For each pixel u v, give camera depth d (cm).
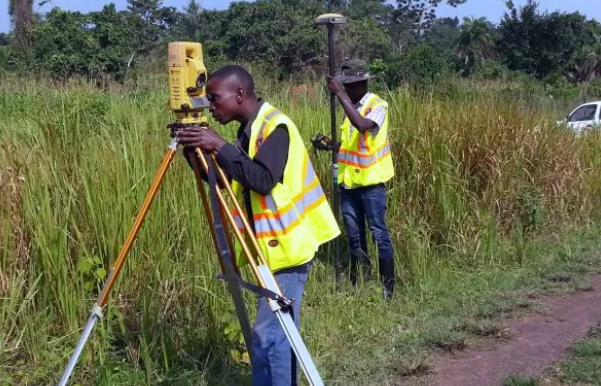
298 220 342
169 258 487
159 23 4675
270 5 3653
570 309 588
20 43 2450
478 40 5716
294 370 361
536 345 506
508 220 790
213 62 1609
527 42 5609
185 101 321
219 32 4141
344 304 559
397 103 745
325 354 478
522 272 685
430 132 723
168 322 468
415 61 2147
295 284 346
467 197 748
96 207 471
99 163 481
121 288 466
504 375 457
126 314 466
